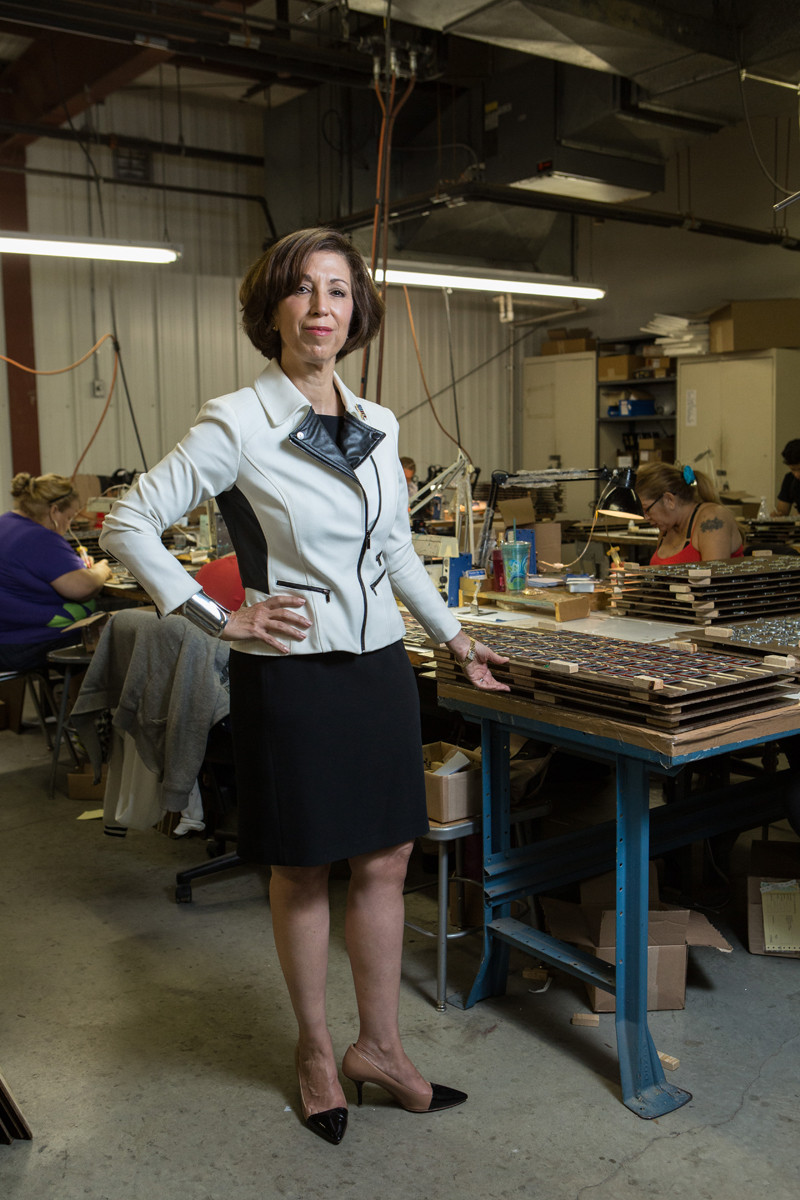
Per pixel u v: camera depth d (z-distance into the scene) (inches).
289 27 197.6
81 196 297.7
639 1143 66.9
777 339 292.8
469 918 99.8
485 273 199.3
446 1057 77.6
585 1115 70.1
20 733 179.6
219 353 312.2
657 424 349.1
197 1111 71.7
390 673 66.2
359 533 63.2
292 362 63.4
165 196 312.7
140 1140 68.5
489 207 298.0
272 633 62.1
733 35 190.7
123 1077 76.1
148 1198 62.7
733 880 109.7
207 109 319.9
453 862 100.6
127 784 111.2
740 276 326.3
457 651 76.3
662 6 179.9
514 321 374.0
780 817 99.1
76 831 131.4
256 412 61.6
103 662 114.2
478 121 264.8
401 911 69.8
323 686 63.2
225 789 116.3
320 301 61.0
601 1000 82.4
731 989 87.2
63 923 103.7
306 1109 69.6
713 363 308.3
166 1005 86.8
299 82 297.0
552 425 363.6
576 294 220.5
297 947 67.2
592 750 73.3
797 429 300.0
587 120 231.3
